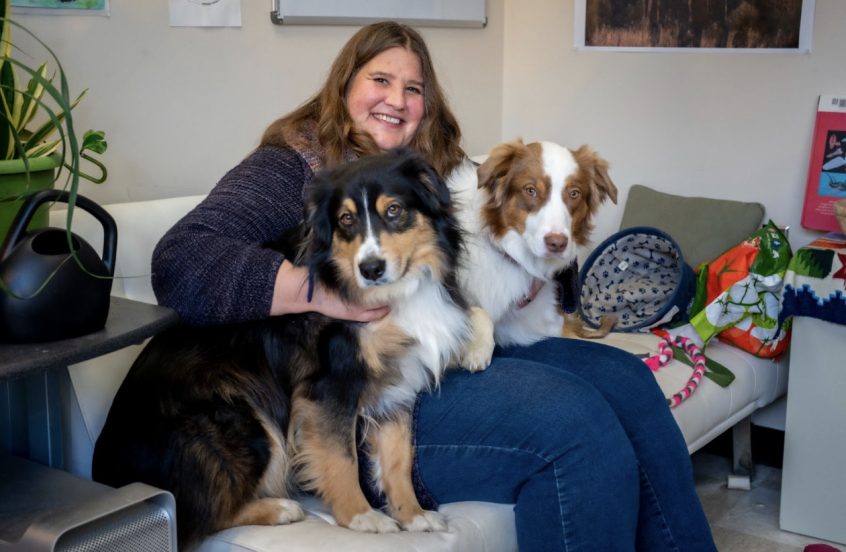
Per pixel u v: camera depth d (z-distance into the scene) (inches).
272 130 81.7
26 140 69.4
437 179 70.4
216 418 65.7
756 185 135.6
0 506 57.2
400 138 87.7
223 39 105.5
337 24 120.3
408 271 69.2
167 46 99.0
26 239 53.6
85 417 73.8
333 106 82.1
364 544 61.5
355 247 66.4
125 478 64.6
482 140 155.2
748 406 117.4
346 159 81.0
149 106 98.3
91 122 92.3
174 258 66.1
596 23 144.6
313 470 68.7
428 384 73.5
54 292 52.2
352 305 68.2
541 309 94.2
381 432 72.5
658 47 139.5
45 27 86.4
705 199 136.4
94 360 75.4
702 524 75.8
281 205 74.4
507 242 87.7
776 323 117.0
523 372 73.1
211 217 69.2
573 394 69.4
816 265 107.5
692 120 139.1
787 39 128.8
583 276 129.4
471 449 70.4
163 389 66.1
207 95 104.8
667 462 75.9
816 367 109.5
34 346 52.1
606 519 66.2
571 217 88.4
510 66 156.5
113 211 81.2
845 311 104.6
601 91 146.8
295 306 66.9
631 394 77.4
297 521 67.2
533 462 67.6
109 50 92.9
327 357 69.3
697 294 120.7
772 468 134.5
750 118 134.2
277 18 110.7
